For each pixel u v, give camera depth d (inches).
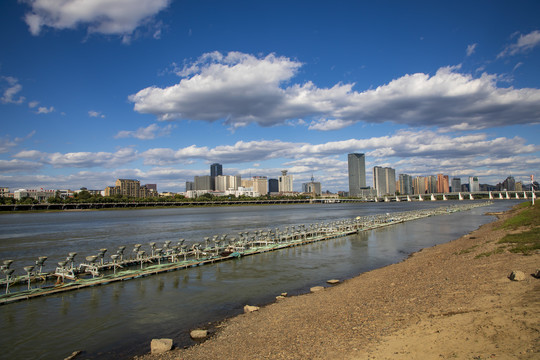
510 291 751.7
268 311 978.7
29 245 2684.5
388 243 2399.1
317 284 1338.6
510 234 1781.5
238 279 1423.5
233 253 1914.4
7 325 938.7
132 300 1147.3
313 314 893.2
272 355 645.9
